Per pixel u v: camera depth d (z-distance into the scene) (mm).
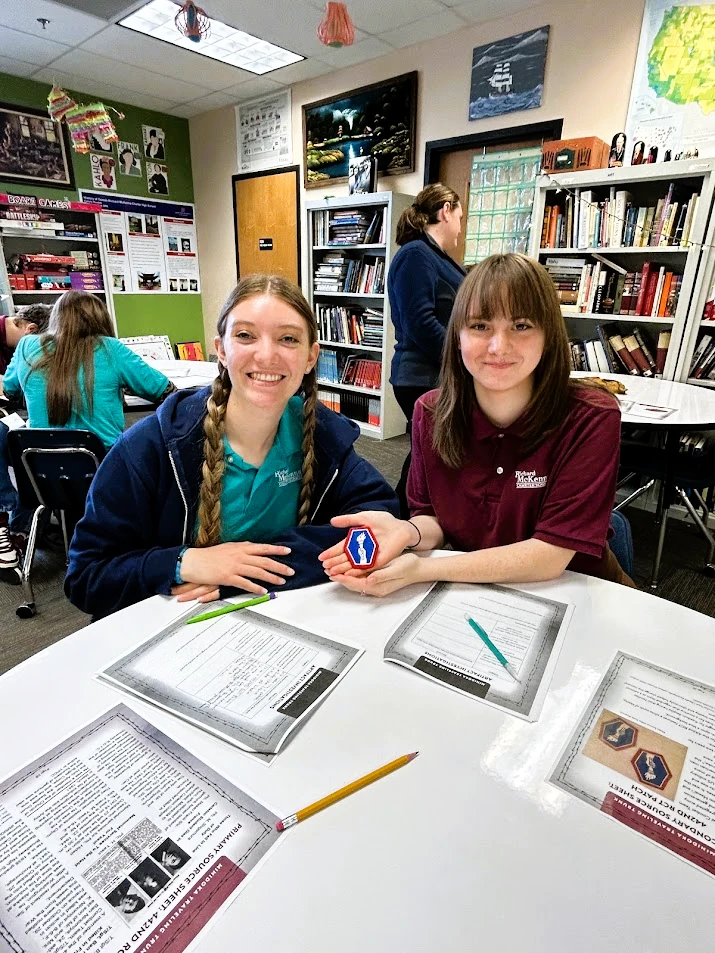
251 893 457
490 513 1103
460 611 864
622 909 447
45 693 678
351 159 4262
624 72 2994
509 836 506
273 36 3672
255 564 928
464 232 3955
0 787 550
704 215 2510
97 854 489
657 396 2402
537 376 983
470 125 3701
